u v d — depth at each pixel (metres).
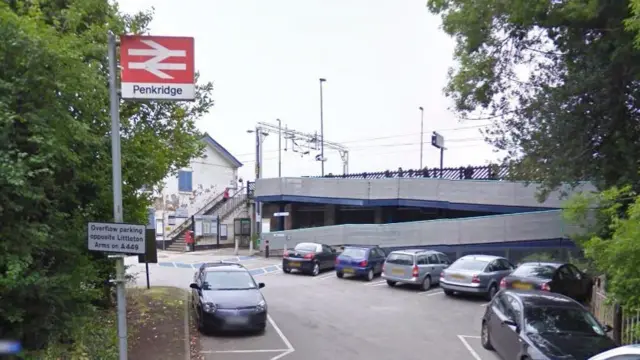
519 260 22.95
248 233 36.78
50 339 6.48
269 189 32.56
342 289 18.91
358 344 10.86
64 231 6.35
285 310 14.61
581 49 13.11
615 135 13.09
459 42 14.98
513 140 14.86
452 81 15.20
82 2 8.27
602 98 12.96
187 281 19.66
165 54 5.88
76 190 6.75
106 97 7.12
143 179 10.44
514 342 8.56
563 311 8.87
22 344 6.14
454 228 25.09
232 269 13.17
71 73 6.11
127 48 5.81
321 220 35.44
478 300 16.88
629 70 11.98
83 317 6.75
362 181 29.53
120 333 5.61
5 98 5.46
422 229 25.97
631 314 7.61
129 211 10.62
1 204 5.37
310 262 22.66
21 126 5.74
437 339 11.48
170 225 35.75
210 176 39.97
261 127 35.91
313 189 31.12
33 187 5.66
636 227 6.41
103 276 9.95
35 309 6.06
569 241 22.28
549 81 14.38
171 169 12.73
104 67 7.75
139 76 5.82
